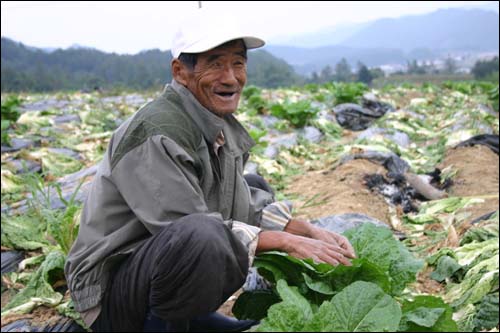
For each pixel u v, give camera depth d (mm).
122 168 2381
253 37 2496
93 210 2490
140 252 2344
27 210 4988
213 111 2549
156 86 20109
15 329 3113
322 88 18344
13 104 9656
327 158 7363
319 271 2512
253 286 3256
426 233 4434
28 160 7000
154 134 2373
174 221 2289
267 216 2877
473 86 17469
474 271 3277
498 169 6102
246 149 2783
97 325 2582
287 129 9289
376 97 14562
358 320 2082
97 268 2477
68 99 15758
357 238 2881
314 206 5070
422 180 5625
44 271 3398
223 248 2217
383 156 6434
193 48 2426
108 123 10234
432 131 9586
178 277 2211
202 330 2725
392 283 2703
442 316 2227
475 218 4516
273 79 52062
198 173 2514
